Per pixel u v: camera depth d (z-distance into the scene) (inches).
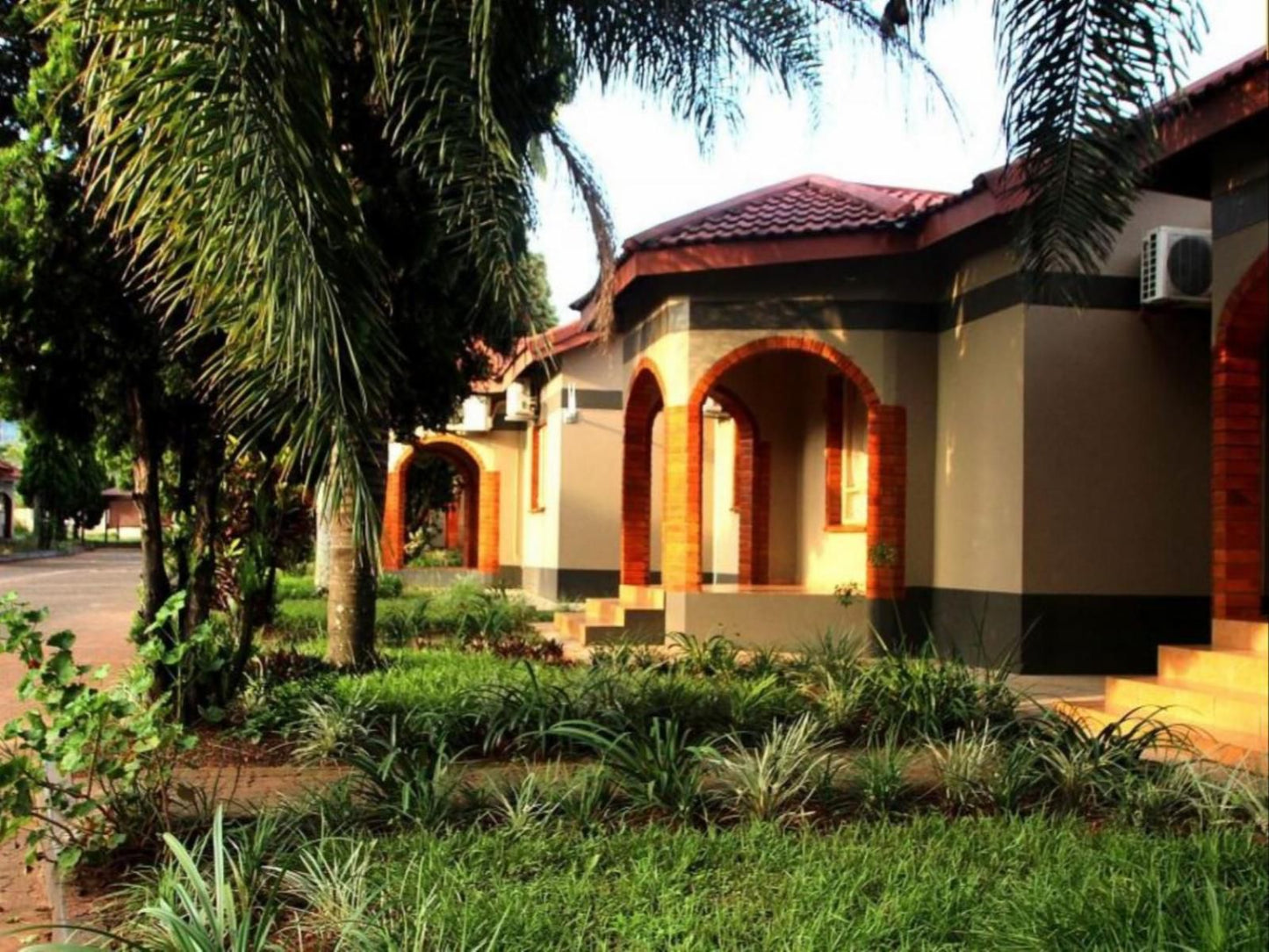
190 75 159.9
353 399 172.6
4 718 350.3
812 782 227.0
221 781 242.2
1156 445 445.1
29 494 1918.1
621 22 313.4
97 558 1841.8
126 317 288.0
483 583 946.7
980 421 469.4
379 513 176.7
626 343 607.2
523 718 273.9
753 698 299.1
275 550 326.6
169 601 216.2
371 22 215.5
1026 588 434.3
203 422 306.3
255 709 290.7
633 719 275.4
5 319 291.6
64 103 274.5
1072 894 156.7
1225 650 328.2
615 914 154.3
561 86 313.7
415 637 499.8
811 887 164.2
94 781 222.2
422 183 296.2
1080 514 438.6
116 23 161.5
